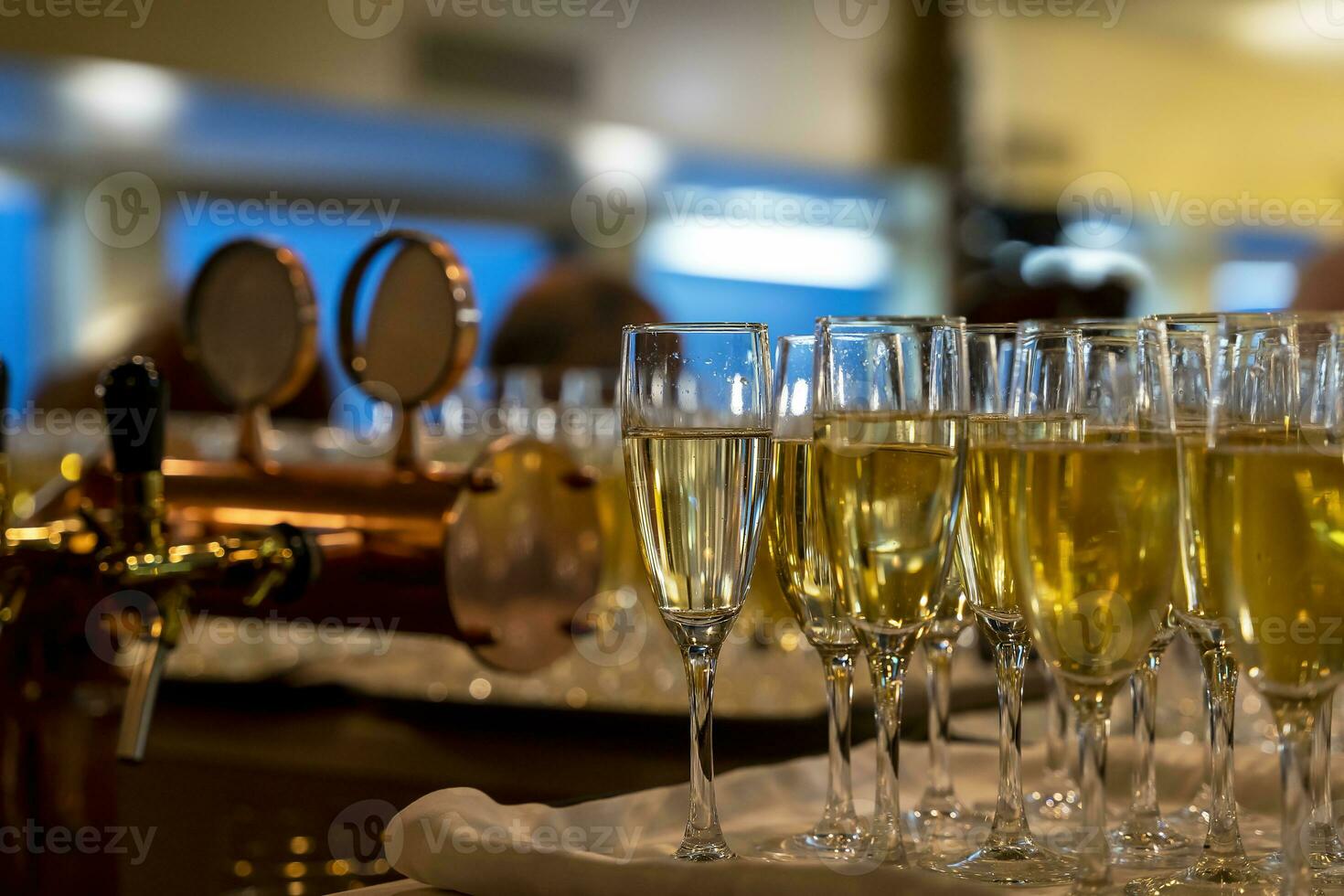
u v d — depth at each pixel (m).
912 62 4.86
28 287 4.32
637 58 4.18
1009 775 0.91
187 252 4.33
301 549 1.26
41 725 1.37
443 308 1.41
